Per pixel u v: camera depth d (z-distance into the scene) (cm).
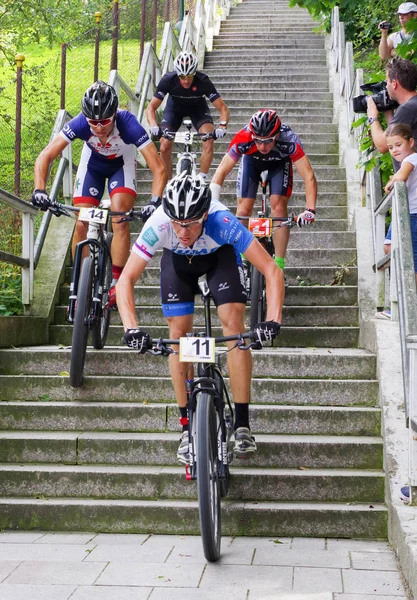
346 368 577
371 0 1444
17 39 1461
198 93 876
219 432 430
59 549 438
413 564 357
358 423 527
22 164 1148
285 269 739
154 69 1228
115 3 1173
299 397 556
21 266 682
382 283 648
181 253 440
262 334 395
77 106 1468
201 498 391
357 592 369
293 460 505
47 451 520
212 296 462
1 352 601
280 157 634
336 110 1141
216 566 407
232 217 431
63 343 691
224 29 1695
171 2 1658
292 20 1733
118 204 603
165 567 406
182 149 1046
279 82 1321
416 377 419
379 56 1008
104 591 373
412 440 430
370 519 459
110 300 600
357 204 857
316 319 680
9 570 401
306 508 464
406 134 560
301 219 606
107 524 474
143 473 491
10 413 547
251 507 466
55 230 780
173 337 459
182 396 457
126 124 588
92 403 557
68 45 1426
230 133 1100
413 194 557
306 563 412
